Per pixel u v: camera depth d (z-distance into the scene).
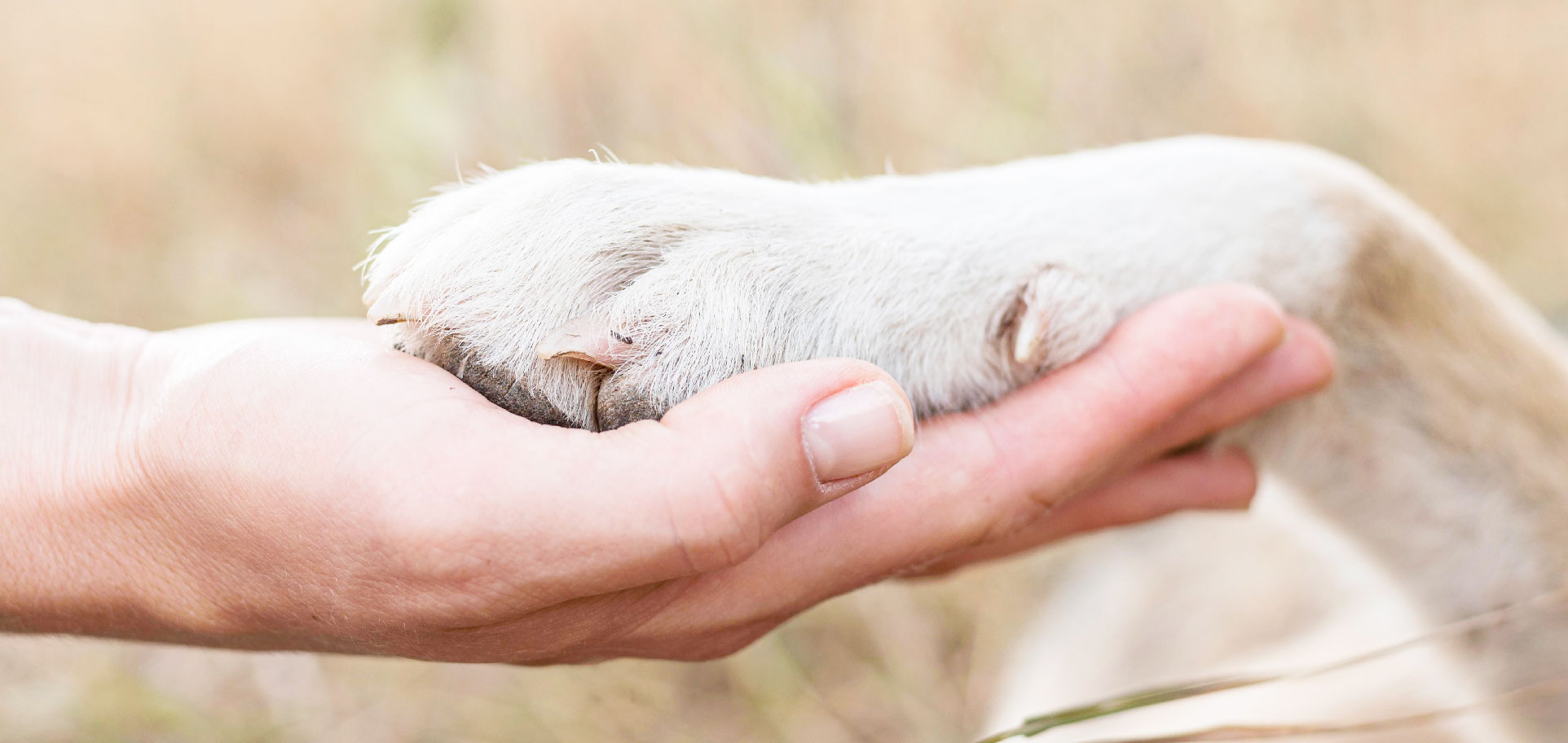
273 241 0.98
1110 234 0.44
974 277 0.42
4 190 1.06
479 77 0.87
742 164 0.81
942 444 0.42
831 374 0.38
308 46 1.11
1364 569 0.50
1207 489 0.48
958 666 0.72
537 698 0.68
